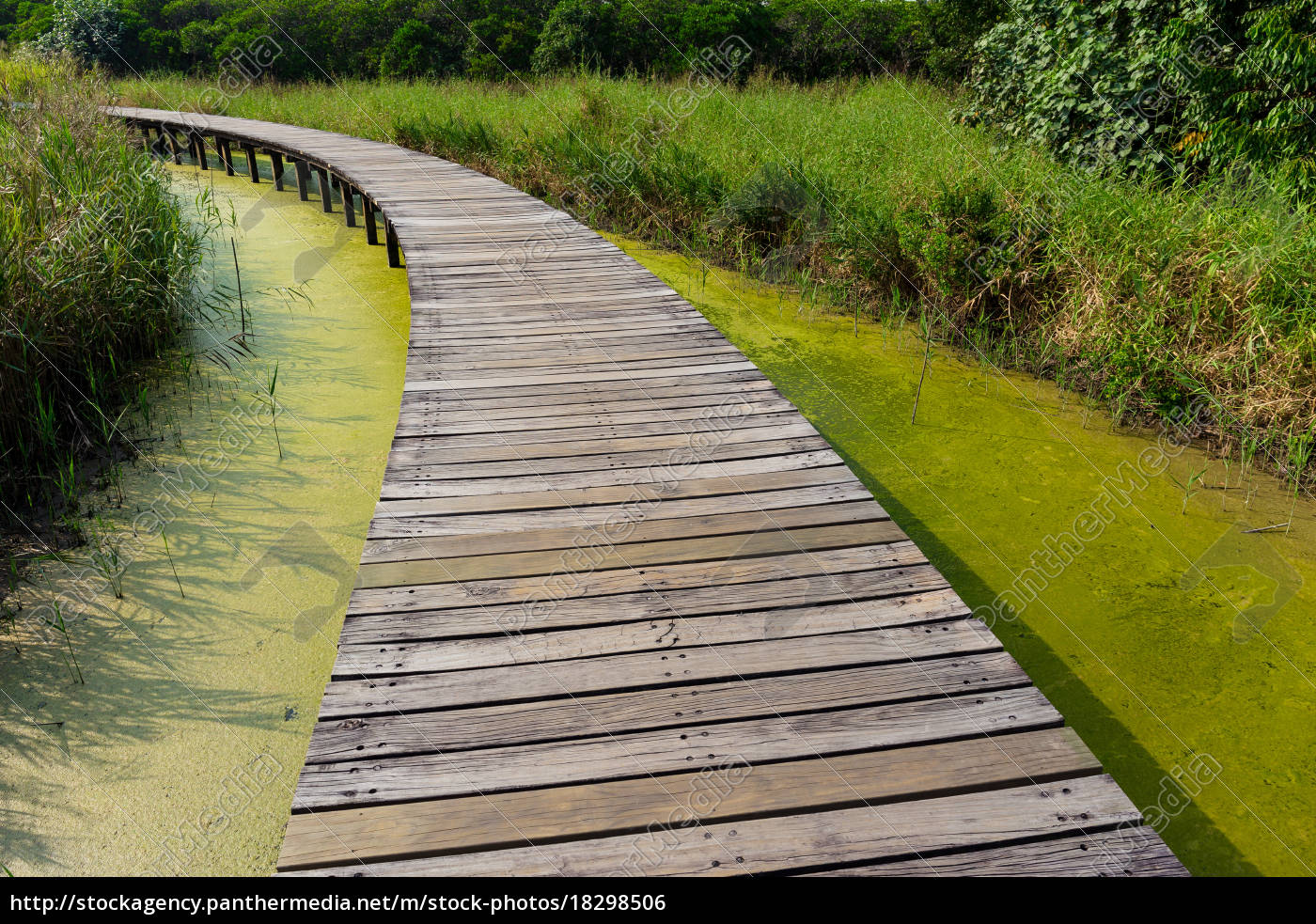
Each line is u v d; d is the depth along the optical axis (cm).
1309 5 509
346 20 1814
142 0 1894
